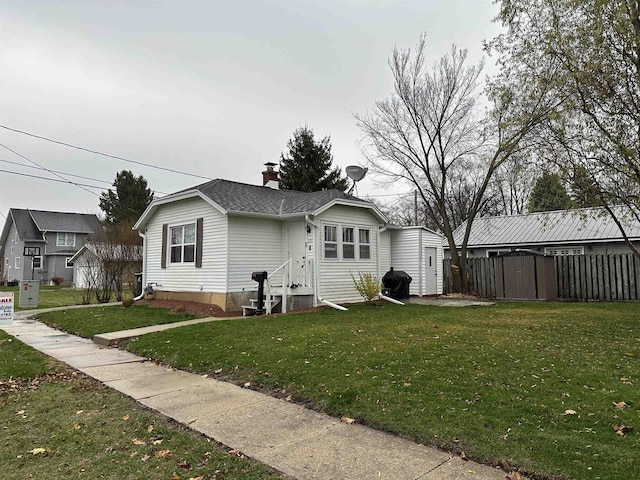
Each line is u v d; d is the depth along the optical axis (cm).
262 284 1300
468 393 503
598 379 543
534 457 354
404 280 1691
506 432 401
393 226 1811
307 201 1527
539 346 730
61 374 690
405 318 1092
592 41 838
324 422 465
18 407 527
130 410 513
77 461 376
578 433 392
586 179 878
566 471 330
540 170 950
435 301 1625
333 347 743
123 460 378
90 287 2158
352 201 1509
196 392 582
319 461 372
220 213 1380
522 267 1758
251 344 795
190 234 1513
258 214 1391
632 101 815
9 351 860
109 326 1124
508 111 1252
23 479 344
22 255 4169
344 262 1522
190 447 405
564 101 873
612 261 1647
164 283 1608
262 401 539
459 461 363
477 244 2342
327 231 1473
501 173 2214
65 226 4347
